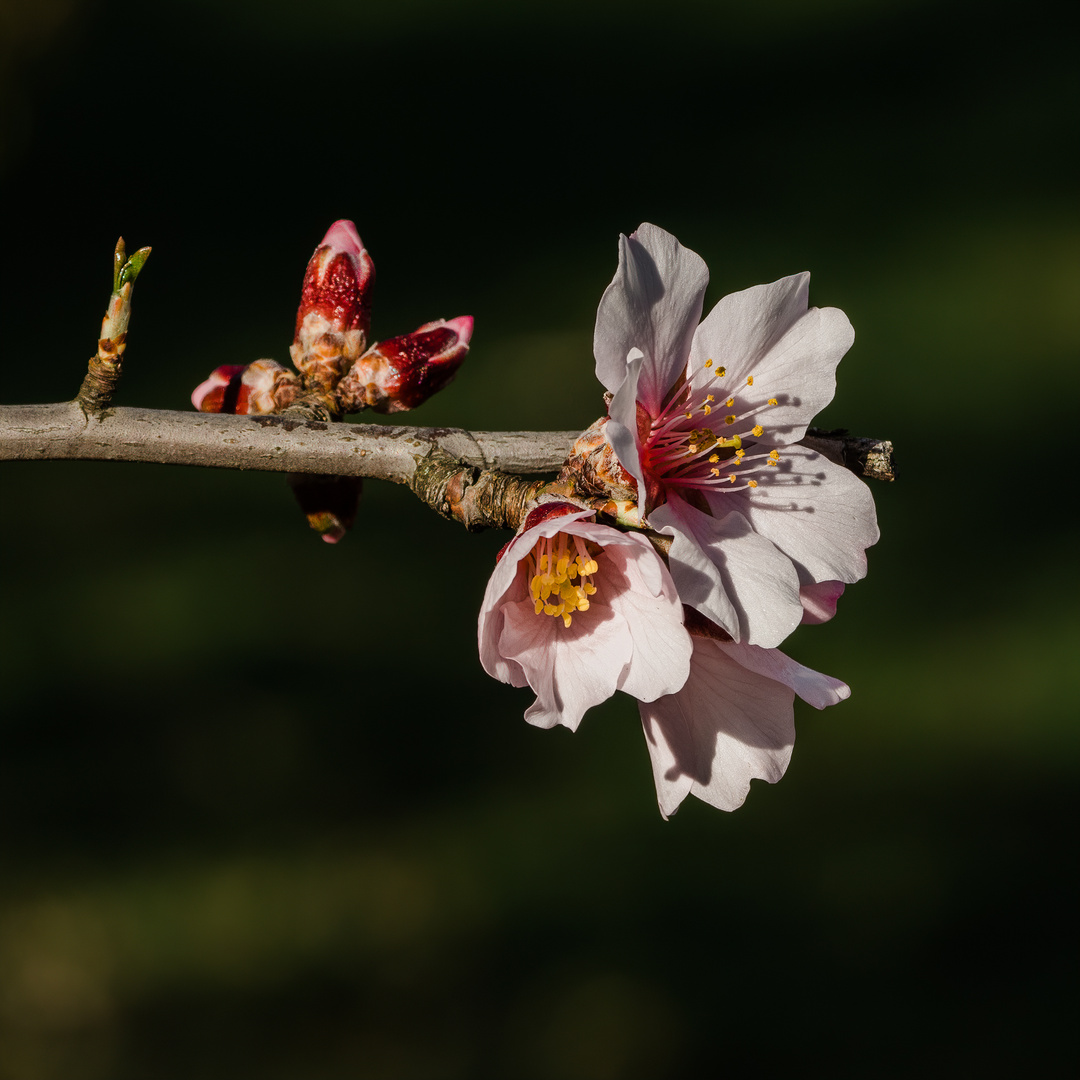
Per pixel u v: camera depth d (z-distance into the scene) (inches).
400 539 51.2
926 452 54.3
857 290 64.2
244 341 62.7
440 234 71.8
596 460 23.2
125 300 23.5
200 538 51.5
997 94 79.7
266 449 23.7
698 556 22.9
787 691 23.5
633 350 23.0
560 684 23.2
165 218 73.8
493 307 64.1
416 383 24.5
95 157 79.9
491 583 23.0
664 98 84.7
